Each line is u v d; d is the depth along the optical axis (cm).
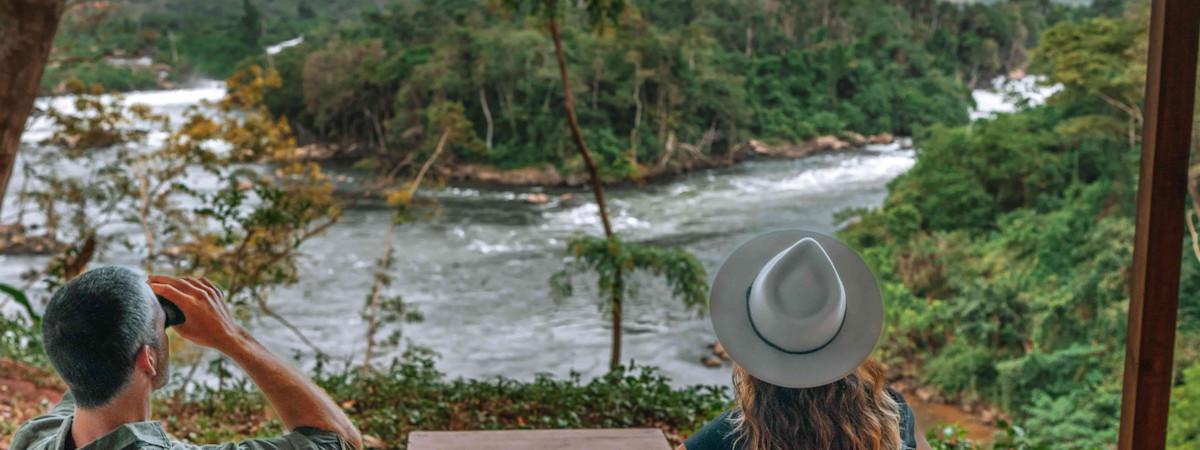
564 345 3183
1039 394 2656
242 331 144
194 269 1205
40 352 886
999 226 4088
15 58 500
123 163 1488
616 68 7044
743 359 158
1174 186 285
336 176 6391
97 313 127
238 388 779
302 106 7775
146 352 131
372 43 7519
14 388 729
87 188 1470
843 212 4522
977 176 4381
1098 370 2709
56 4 510
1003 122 4469
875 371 162
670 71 7175
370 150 7306
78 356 126
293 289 3597
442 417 668
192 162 1488
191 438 604
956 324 3088
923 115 8550
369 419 631
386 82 7188
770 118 7912
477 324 3375
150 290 135
